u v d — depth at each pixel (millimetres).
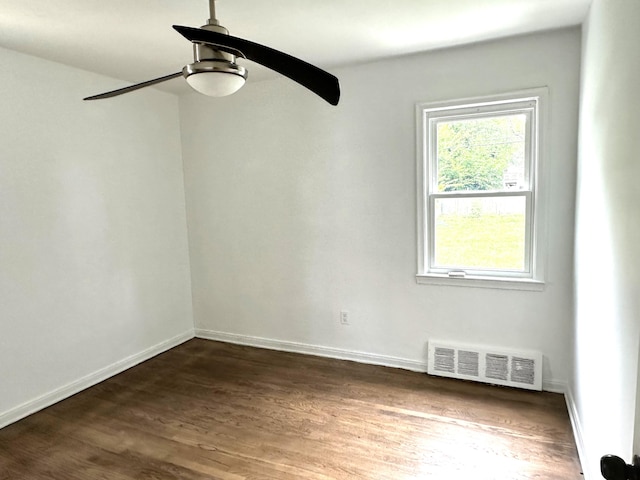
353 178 3338
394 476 2080
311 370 3369
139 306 3627
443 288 3145
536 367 2900
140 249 3625
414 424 2535
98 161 3238
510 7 2246
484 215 3033
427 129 3090
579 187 2486
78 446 2410
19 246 2723
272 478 2094
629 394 1257
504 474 2068
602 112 1795
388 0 2121
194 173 4008
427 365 3246
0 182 2613
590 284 2025
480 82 2854
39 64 2826
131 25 2326
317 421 2607
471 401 2793
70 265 3047
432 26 2480
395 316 3334
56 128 2934
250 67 3182
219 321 4113
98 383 3230
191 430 2549
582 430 2176
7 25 2295
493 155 2971
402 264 3258
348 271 3461
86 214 3156
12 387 2695
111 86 3318
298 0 2084
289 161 3564
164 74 3266
